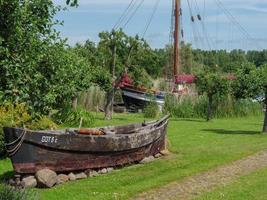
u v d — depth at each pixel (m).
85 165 14.46
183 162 17.36
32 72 7.69
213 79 37.88
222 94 38.56
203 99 42.38
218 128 31.09
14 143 12.59
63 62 8.70
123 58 37.72
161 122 19.39
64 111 25.36
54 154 13.43
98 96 43.41
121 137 15.78
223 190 13.15
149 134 17.50
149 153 17.73
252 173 15.69
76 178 14.08
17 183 12.69
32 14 7.49
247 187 13.55
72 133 14.59
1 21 7.16
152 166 16.50
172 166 16.56
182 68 58.16
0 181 12.98
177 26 47.53
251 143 23.28
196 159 18.03
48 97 8.04
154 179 14.35
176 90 46.09
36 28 7.52
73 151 13.97
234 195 12.56
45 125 16.78
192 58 62.72
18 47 7.37
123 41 37.38
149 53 38.88
